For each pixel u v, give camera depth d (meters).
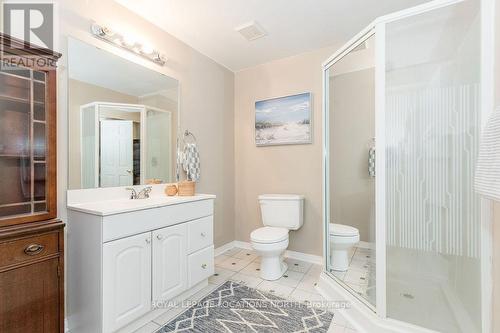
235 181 3.21
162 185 2.21
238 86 3.18
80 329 1.47
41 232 1.26
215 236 2.88
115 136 1.87
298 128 2.75
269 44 2.54
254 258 2.80
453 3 1.32
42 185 1.35
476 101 1.28
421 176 1.42
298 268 2.51
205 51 2.68
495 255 1.22
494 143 1.06
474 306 1.30
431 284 1.41
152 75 2.16
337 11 2.00
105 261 1.35
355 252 1.82
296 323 1.62
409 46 1.43
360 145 1.81
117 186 1.87
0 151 1.25
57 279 1.33
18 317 1.18
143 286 1.55
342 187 1.99
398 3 1.89
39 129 1.35
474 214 1.29
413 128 1.43
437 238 1.39
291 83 2.80
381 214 1.49
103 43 1.79
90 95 1.71
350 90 1.91
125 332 1.49
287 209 2.57
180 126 2.43
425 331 1.37
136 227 1.52
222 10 1.97
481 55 1.27
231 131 3.16
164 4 1.90
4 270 1.14
